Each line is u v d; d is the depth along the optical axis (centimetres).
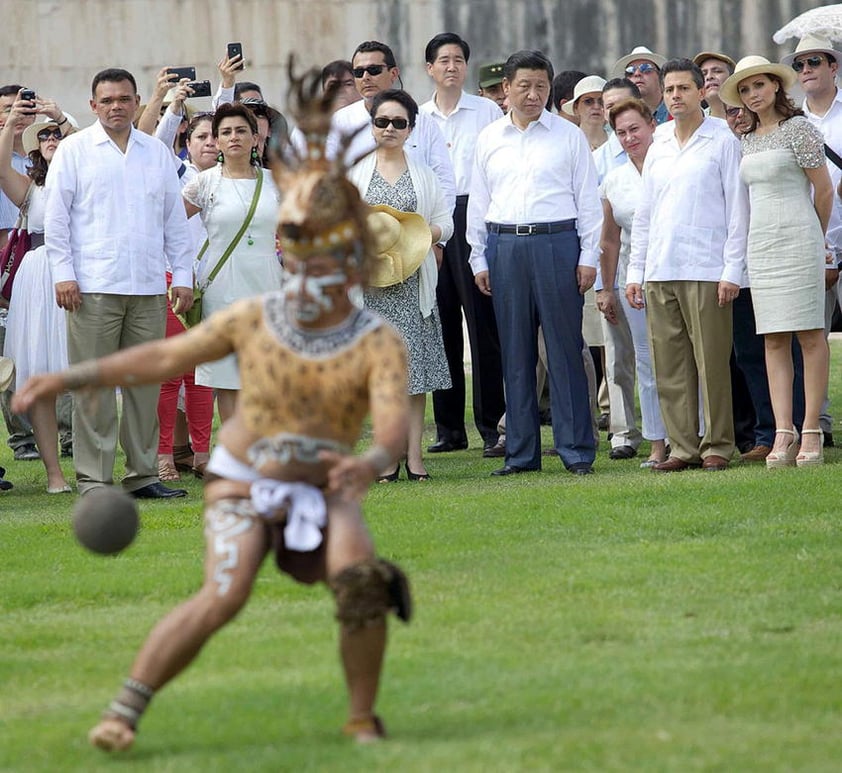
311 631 2408
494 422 4600
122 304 3856
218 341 1830
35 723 1958
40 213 4262
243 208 3994
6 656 2323
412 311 3991
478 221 4141
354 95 4528
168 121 4488
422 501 3544
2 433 5441
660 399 4050
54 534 3319
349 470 1684
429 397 6094
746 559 2817
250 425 1823
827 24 4775
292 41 9762
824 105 4462
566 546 2988
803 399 4272
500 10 9962
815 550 2878
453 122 4609
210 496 1838
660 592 2588
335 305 1805
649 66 5003
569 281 4019
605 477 3903
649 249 4031
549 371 4056
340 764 1719
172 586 2766
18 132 4831
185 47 9669
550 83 4072
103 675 2203
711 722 1864
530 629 2366
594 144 4959
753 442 4353
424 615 2469
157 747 1827
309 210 1775
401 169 4012
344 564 1764
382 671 1967
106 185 3834
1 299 4538
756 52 10056
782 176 3838
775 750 1739
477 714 1922
